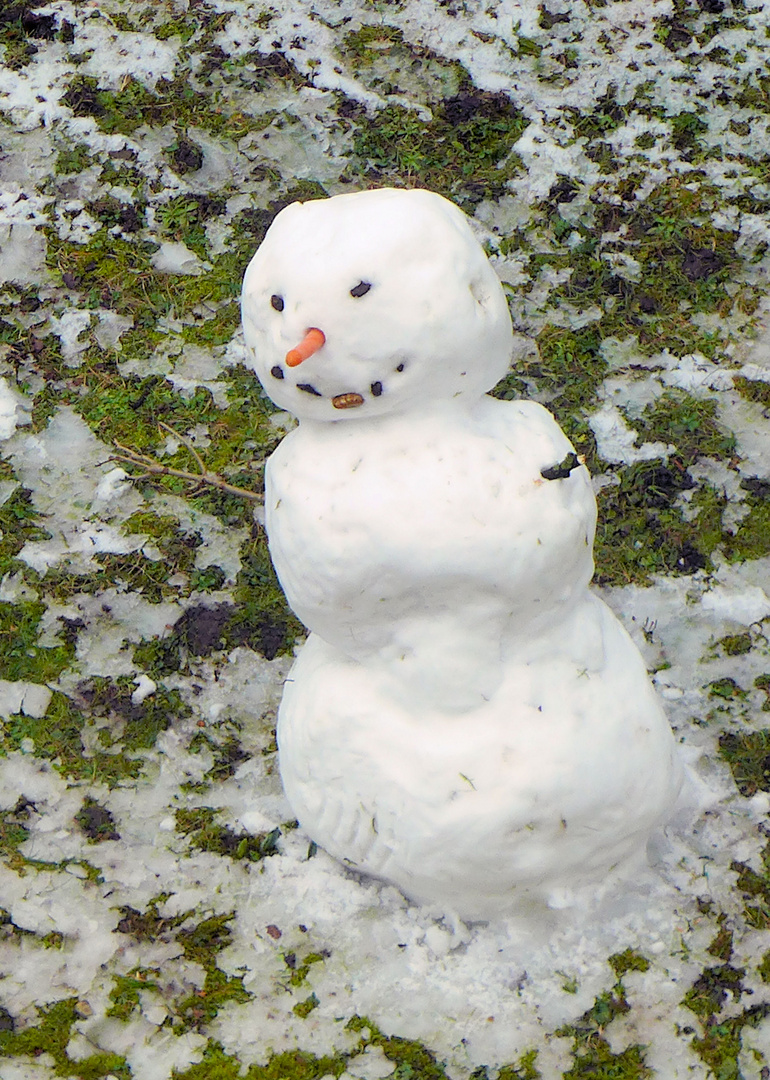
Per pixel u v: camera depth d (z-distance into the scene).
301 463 1.97
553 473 1.95
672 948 2.22
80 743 2.54
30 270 3.40
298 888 2.31
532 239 3.41
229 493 2.94
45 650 2.68
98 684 2.62
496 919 2.22
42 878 2.35
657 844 2.35
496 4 3.92
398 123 3.67
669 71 3.75
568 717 2.03
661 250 3.37
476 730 2.01
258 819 2.40
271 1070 2.10
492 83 3.74
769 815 2.40
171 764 2.51
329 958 2.23
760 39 3.81
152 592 2.77
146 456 3.02
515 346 3.20
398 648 1.99
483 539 1.87
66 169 3.59
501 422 1.99
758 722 2.54
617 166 3.55
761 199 3.46
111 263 3.40
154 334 3.26
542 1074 2.09
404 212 1.87
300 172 3.59
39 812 2.44
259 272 1.93
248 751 2.53
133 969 2.23
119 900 2.31
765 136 3.60
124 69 3.80
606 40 3.83
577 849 2.10
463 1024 2.14
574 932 2.23
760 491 2.90
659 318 3.24
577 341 3.20
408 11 3.92
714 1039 2.13
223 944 2.26
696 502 2.88
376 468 1.90
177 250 3.43
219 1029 2.15
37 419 3.09
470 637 1.95
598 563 2.79
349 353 1.85
